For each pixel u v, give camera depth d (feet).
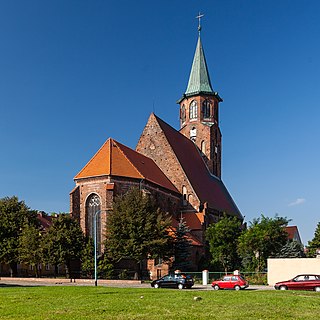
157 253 197.47
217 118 356.18
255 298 97.86
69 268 208.95
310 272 178.60
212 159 343.46
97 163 237.25
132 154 258.98
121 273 206.69
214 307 81.66
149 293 109.81
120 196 215.72
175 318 68.85
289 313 74.90
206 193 300.20
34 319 67.05
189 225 264.93
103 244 205.98
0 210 231.09
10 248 221.87
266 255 225.56
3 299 93.50
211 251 244.63
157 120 296.10
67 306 81.76
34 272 263.49
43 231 216.74
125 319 67.87
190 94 348.79
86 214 229.25
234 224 246.47
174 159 286.46
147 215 200.85
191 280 158.92
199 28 359.66
